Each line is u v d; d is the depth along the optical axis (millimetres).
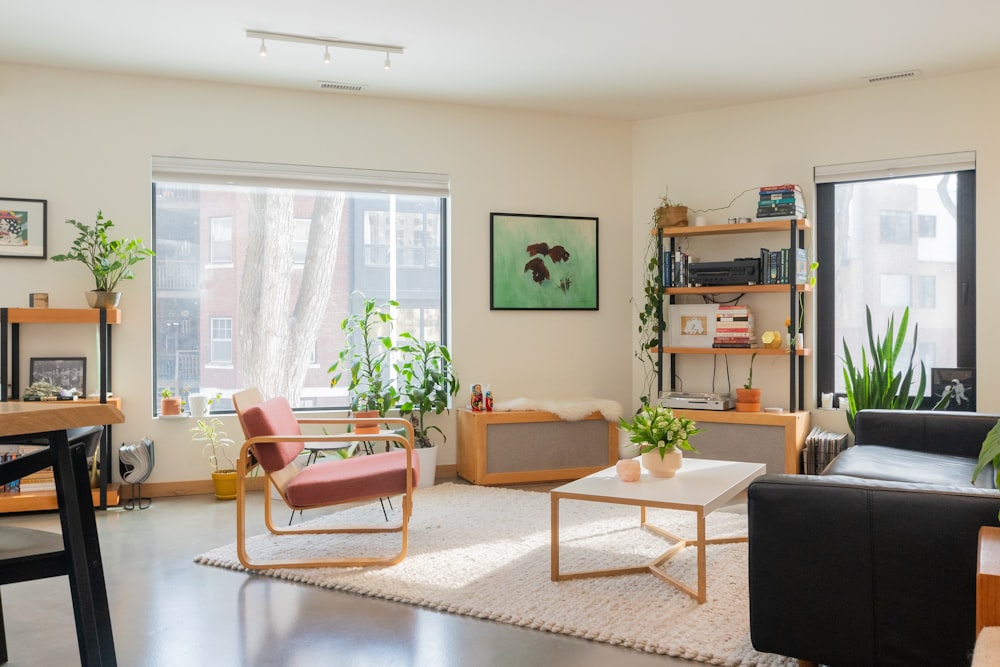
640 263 5797
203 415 4984
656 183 5742
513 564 3379
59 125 4742
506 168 5617
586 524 4059
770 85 5055
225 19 3984
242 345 5266
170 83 4934
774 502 2271
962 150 4828
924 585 2102
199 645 2582
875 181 5203
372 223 5520
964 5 3805
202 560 3484
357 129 5305
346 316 5477
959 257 4945
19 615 2867
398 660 2463
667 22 4023
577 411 5309
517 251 5629
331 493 3354
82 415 1269
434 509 4426
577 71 4789
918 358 5094
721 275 5215
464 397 5535
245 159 5074
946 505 2088
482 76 4891
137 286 4867
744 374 5469
